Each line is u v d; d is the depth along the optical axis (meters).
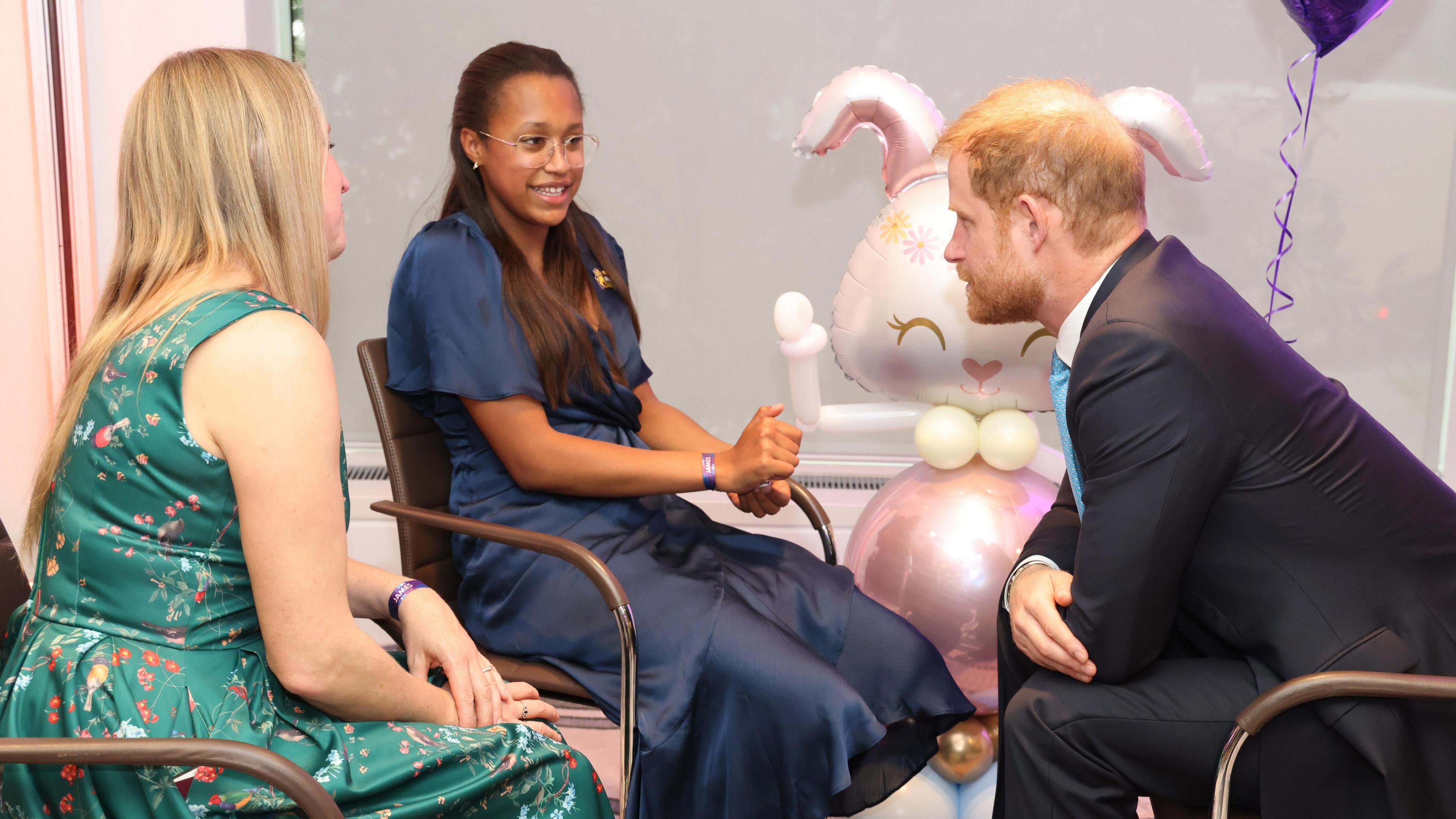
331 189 1.23
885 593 1.98
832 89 2.06
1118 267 1.31
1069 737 1.25
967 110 1.44
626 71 2.78
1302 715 1.18
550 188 1.71
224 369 1.02
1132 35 2.68
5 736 1.02
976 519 1.94
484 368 1.64
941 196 1.95
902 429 2.25
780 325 2.09
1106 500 1.22
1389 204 2.68
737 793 1.53
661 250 2.85
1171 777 1.25
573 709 2.48
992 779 1.84
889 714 1.63
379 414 1.74
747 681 1.52
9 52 2.37
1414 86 2.62
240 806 1.00
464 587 1.72
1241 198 2.72
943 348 1.92
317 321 1.19
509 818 1.16
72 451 1.07
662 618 1.58
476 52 2.79
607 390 1.77
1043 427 2.81
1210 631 1.34
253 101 1.12
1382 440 1.28
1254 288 2.76
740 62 2.76
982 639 1.92
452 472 1.83
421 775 1.09
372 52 2.81
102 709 1.00
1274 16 2.63
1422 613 1.22
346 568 1.08
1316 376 1.27
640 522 1.72
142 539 1.04
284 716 1.09
